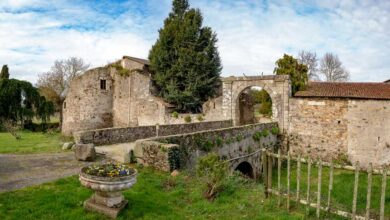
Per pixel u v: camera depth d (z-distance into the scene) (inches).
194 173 380.5
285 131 894.4
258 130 739.4
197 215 270.7
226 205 293.6
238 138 605.9
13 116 1235.2
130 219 244.4
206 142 483.8
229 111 983.6
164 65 1169.4
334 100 825.5
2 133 1074.1
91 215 238.8
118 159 432.8
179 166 390.9
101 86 1209.4
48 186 299.3
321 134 845.2
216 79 1195.3
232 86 983.6
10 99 1228.5
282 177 666.8
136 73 1161.4
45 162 409.4
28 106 1293.1
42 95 1472.7
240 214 275.3
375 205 478.0
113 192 244.4
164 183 337.4
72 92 1190.3
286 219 263.7
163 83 1171.9
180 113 1119.6
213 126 853.8
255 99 1368.1
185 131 747.4
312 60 1936.5
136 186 313.4
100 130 553.0
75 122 1175.0
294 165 789.9
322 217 274.7
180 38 1151.0
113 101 1239.5
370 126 772.6
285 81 893.8
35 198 263.9
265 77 926.4
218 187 319.6
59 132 1291.8
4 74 1507.1
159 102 1093.8
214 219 263.6
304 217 269.6
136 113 1159.6
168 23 1234.6
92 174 244.7
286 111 893.8
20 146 594.9
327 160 831.7
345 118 808.9
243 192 333.7
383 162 752.3
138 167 388.8
